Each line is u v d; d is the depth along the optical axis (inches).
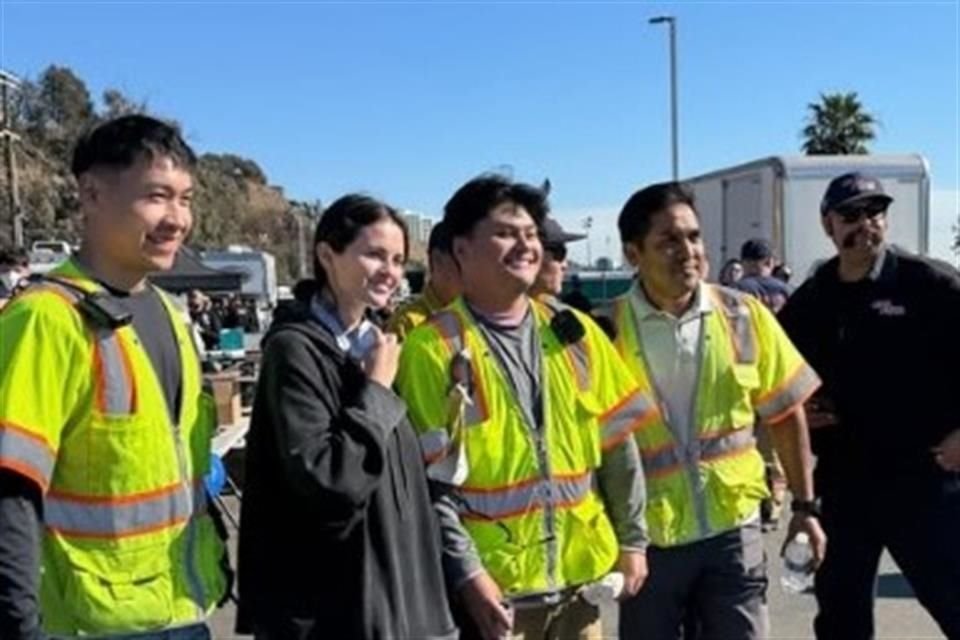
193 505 99.9
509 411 116.8
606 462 125.8
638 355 136.6
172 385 99.0
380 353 105.3
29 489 87.8
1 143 1870.1
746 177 575.2
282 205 3181.6
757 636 137.6
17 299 93.2
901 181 541.3
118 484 92.8
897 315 160.4
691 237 135.8
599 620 126.5
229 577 105.2
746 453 139.7
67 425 91.8
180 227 99.0
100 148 96.7
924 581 162.7
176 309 103.7
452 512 114.8
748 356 139.7
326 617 101.1
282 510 102.8
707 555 136.1
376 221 108.7
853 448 163.8
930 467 160.4
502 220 118.3
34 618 86.6
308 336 104.1
